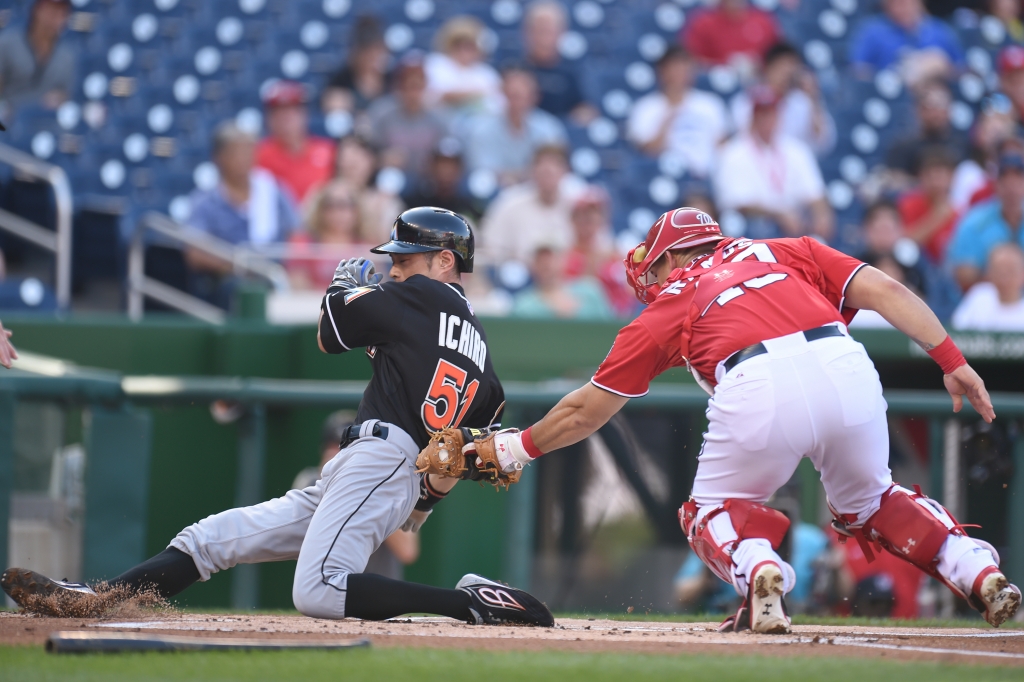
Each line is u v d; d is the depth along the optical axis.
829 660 9.98
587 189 43.28
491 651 10.40
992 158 44.75
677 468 24.27
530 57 50.91
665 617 16.81
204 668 9.18
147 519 26.53
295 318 32.66
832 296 12.98
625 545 24.05
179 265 34.66
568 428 12.78
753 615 12.22
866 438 12.32
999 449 24.03
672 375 27.09
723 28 53.84
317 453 24.84
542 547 23.89
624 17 56.53
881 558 23.38
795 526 23.34
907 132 52.12
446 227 13.84
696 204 37.62
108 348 29.33
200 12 54.00
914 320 12.77
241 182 36.44
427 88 45.59
